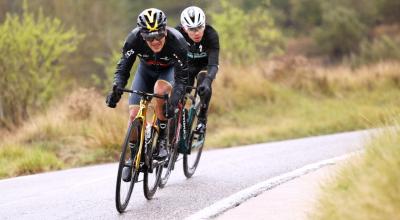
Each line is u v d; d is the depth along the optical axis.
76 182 15.33
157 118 12.73
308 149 19.09
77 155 21.16
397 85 36.06
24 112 28.61
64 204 12.50
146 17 11.55
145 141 12.09
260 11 46.69
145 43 12.16
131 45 12.20
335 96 34.91
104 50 57.78
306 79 35.84
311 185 12.73
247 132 25.62
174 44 12.31
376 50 80.62
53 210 11.98
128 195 11.69
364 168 9.90
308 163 16.17
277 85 34.81
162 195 13.08
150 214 11.33
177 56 12.40
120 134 21.72
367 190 8.30
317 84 35.59
